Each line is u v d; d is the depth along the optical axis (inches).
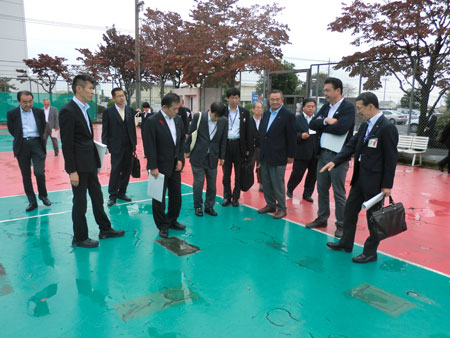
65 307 102.2
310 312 102.0
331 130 156.3
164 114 153.6
